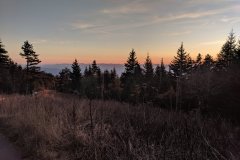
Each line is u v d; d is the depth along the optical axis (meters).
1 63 45.78
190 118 6.42
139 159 4.68
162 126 6.57
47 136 6.62
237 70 20.48
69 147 6.20
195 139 4.96
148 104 10.90
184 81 26.81
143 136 6.06
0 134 7.97
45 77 55.19
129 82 42.00
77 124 7.51
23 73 52.97
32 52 50.97
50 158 5.60
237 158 4.03
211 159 4.30
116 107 11.43
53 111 9.33
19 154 6.12
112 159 5.09
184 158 4.57
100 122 7.58
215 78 21.78
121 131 6.36
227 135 5.25
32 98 15.42
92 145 5.81
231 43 42.44
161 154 4.75
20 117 9.16
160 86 37.09
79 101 13.35
